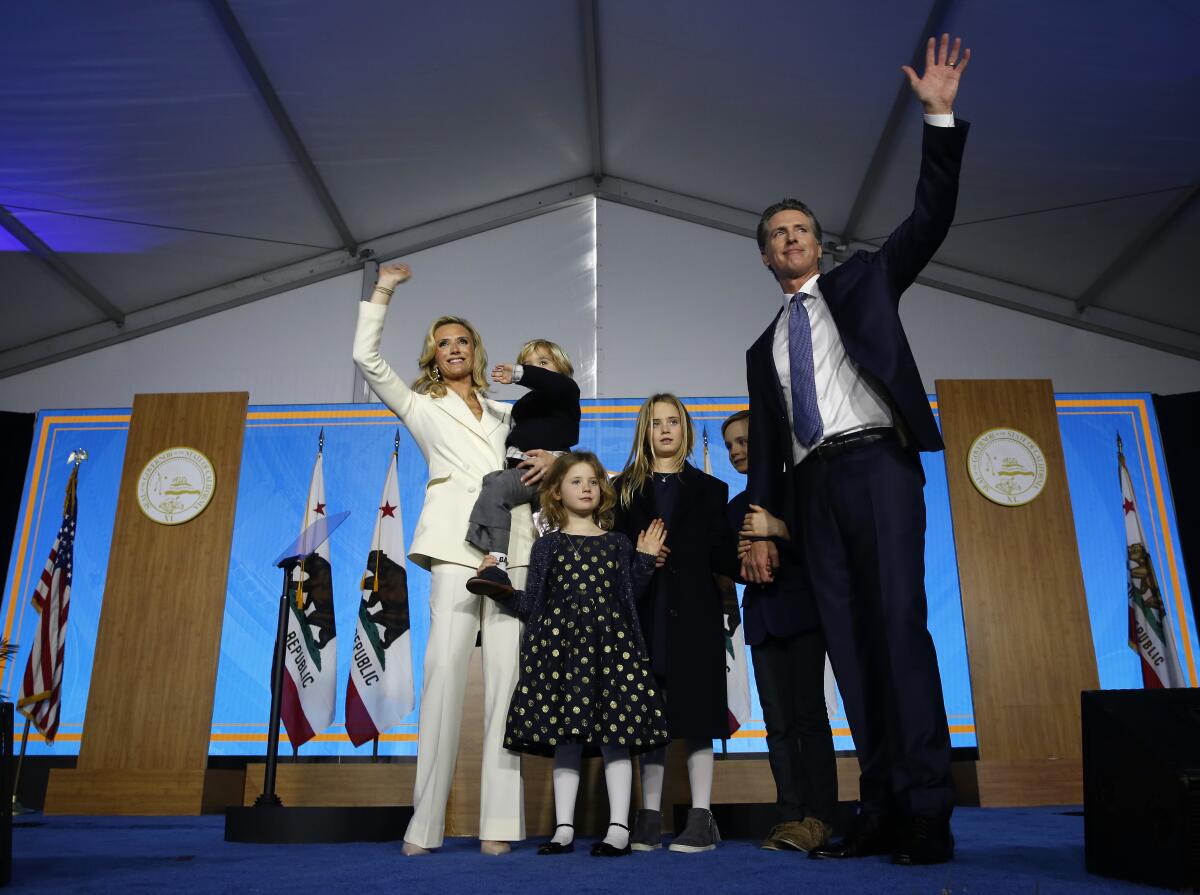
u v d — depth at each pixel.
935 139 2.10
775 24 5.91
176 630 5.12
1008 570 5.24
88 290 7.46
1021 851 2.17
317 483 6.16
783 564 2.58
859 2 5.51
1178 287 7.21
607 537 2.58
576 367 7.66
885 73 6.03
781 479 2.47
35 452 6.72
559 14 6.17
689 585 2.63
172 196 6.80
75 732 6.06
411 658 5.76
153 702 5.01
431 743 2.47
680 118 7.15
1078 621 5.16
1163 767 1.51
